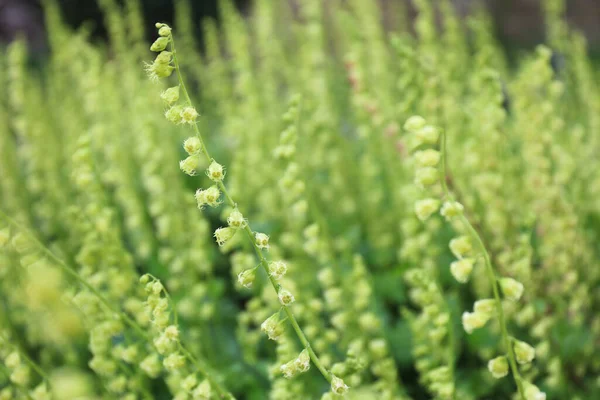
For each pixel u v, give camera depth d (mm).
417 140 490
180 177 876
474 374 688
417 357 670
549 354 669
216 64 1093
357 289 605
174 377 566
